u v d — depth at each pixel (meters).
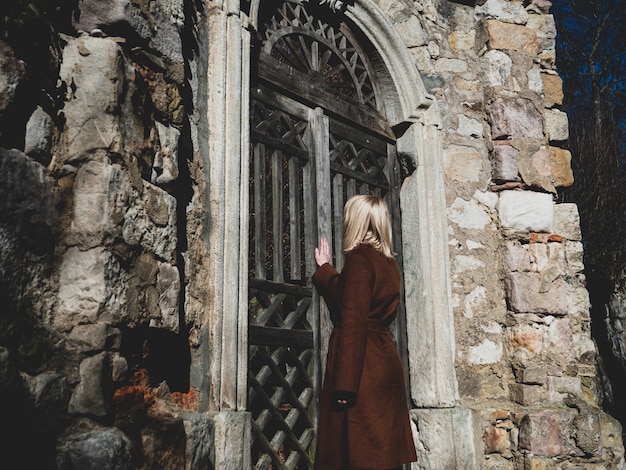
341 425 2.39
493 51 5.27
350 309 2.38
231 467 3.02
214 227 3.34
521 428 4.56
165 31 3.08
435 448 4.38
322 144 4.46
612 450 4.70
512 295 4.91
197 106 3.43
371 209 2.62
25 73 2.42
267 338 3.81
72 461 2.25
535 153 5.20
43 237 2.44
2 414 2.12
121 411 2.54
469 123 5.18
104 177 2.57
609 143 11.41
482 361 4.82
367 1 4.78
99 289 2.48
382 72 5.04
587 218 10.48
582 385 4.95
